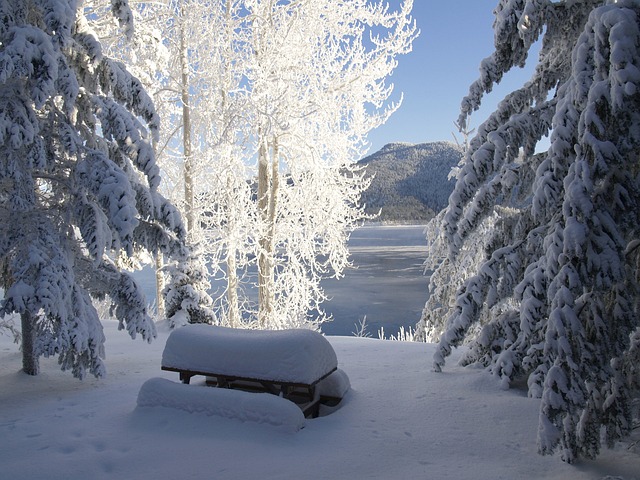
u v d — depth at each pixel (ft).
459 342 24.08
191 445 16.55
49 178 24.89
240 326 58.90
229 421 18.06
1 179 23.39
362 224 63.36
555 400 14.65
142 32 46.21
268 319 58.34
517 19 19.44
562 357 14.80
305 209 60.85
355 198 61.93
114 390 23.12
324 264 63.10
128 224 22.76
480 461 15.57
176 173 61.05
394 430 17.83
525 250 21.59
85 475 14.80
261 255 59.47
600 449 16.63
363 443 16.74
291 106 55.36
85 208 23.84
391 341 34.71
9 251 22.89
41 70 21.30
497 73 20.81
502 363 22.58
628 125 14.61
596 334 14.89
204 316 41.37
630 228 15.28
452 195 21.91
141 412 19.27
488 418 18.84
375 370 25.43
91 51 24.49
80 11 24.88
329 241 61.93
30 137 22.22
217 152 54.60
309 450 16.19
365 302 106.83
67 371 26.84
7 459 15.88
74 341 22.79
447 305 36.55
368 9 56.18
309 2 55.11
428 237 39.40
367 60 57.21
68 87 23.15
